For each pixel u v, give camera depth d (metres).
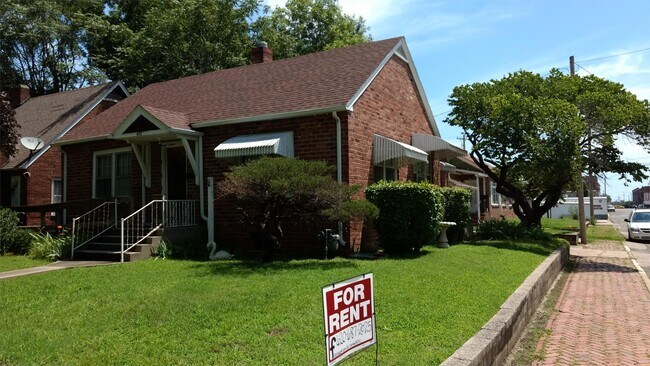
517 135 16.78
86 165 17.09
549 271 11.32
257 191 10.29
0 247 14.07
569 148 16.02
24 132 23.73
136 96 19.95
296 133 13.06
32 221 20.67
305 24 39.66
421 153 14.48
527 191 20.88
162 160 15.31
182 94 18.05
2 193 21.98
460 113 19.19
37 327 5.86
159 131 13.53
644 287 11.45
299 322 5.77
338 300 3.72
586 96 17.22
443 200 13.23
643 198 110.19
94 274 9.21
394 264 9.95
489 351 5.20
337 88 13.53
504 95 17.56
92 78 34.12
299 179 9.74
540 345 6.75
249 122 13.62
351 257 11.84
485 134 17.50
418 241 11.85
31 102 27.66
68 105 24.83
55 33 32.72
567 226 34.12
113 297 7.14
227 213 13.70
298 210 10.74
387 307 6.55
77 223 13.68
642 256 18.47
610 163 18.27
